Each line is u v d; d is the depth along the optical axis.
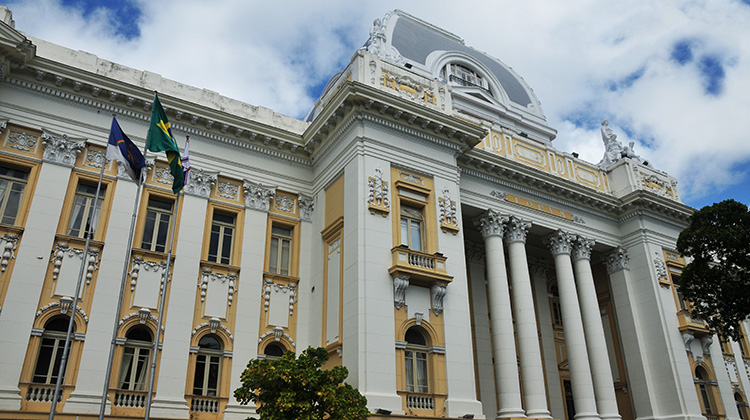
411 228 22.06
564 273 27.14
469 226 27.75
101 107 21.22
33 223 18.75
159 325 16.53
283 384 15.14
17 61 19.58
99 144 20.77
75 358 18.00
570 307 26.45
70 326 15.33
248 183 23.09
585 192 28.73
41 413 16.80
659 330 27.52
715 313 24.66
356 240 20.31
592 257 31.27
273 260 23.02
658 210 30.12
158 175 21.62
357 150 21.61
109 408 17.80
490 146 27.33
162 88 22.86
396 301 20.05
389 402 18.42
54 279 18.52
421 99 24.08
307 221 23.94
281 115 25.45
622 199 29.84
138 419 17.69
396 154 22.42
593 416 24.52
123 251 19.81
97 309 18.75
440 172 23.34
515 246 26.14
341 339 19.81
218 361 20.34
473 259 29.16
